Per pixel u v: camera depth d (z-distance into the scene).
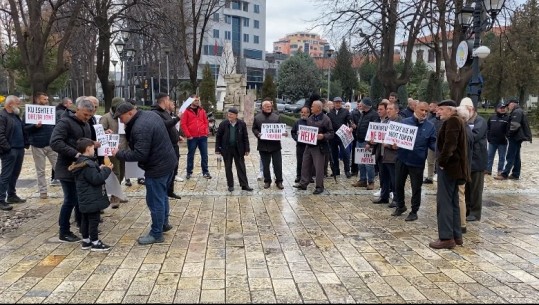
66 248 5.83
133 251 5.69
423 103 7.11
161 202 6.04
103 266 5.15
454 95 16.70
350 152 11.44
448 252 5.70
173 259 5.38
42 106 8.50
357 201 8.70
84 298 4.27
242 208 8.08
